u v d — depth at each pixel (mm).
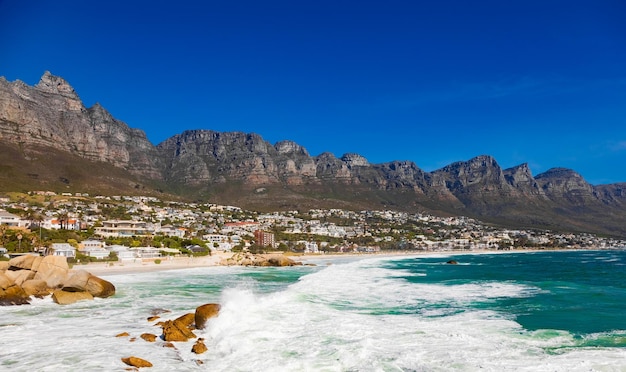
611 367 18953
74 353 22031
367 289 49094
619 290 49188
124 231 134375
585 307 36188
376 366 19484
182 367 19922
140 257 102188
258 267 105125
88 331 27484
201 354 21984
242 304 34312
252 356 21250
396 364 19734
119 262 91875
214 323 27500
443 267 102125
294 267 106375
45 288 45281
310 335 25031
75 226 128625
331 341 23688
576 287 52688
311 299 39812
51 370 19359
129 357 20703
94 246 103375
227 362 20547
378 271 84438
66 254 87750
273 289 54625
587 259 149625
